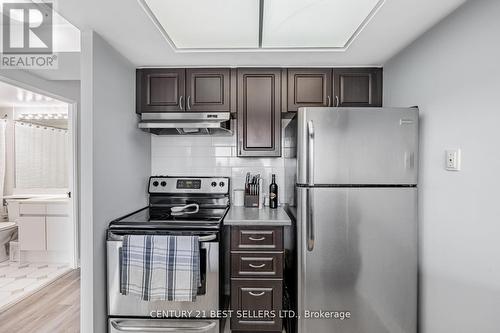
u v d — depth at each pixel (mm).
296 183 1854
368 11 1565
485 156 1339
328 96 2352
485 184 1340
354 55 2125
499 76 1265
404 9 1499
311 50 2031
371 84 2344
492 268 1311
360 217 1771
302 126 1782
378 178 1771
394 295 1789
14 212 3807
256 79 2375
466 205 1450
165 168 2703
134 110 2322
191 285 1777
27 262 3572
